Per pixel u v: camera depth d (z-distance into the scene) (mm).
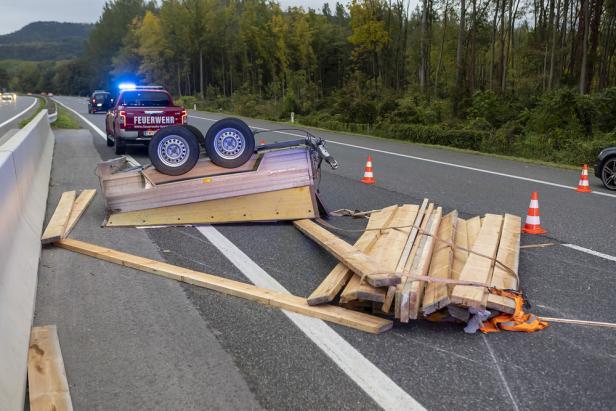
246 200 7559
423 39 47969
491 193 10375
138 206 7523
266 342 4035
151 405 3225
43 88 156875
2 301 3686
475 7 46094
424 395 3320
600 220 8180
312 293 4863
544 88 42094
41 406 3102
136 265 5707
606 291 5160
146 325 4324
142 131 15164
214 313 4570
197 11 79125
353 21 54719
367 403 3229
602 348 3971
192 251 6312
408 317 4184
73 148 17156
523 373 3596
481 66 58625
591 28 38594
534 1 50688
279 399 3277
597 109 24516
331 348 3938
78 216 7828
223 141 7461
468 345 4008
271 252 6293
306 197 7617
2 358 3160
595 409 3184
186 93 86375
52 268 5727
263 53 71688
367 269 4602
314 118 35094
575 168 14477
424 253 5223
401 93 45812
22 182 6730
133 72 97250
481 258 5207
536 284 5340
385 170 13422
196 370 3627
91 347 3947
